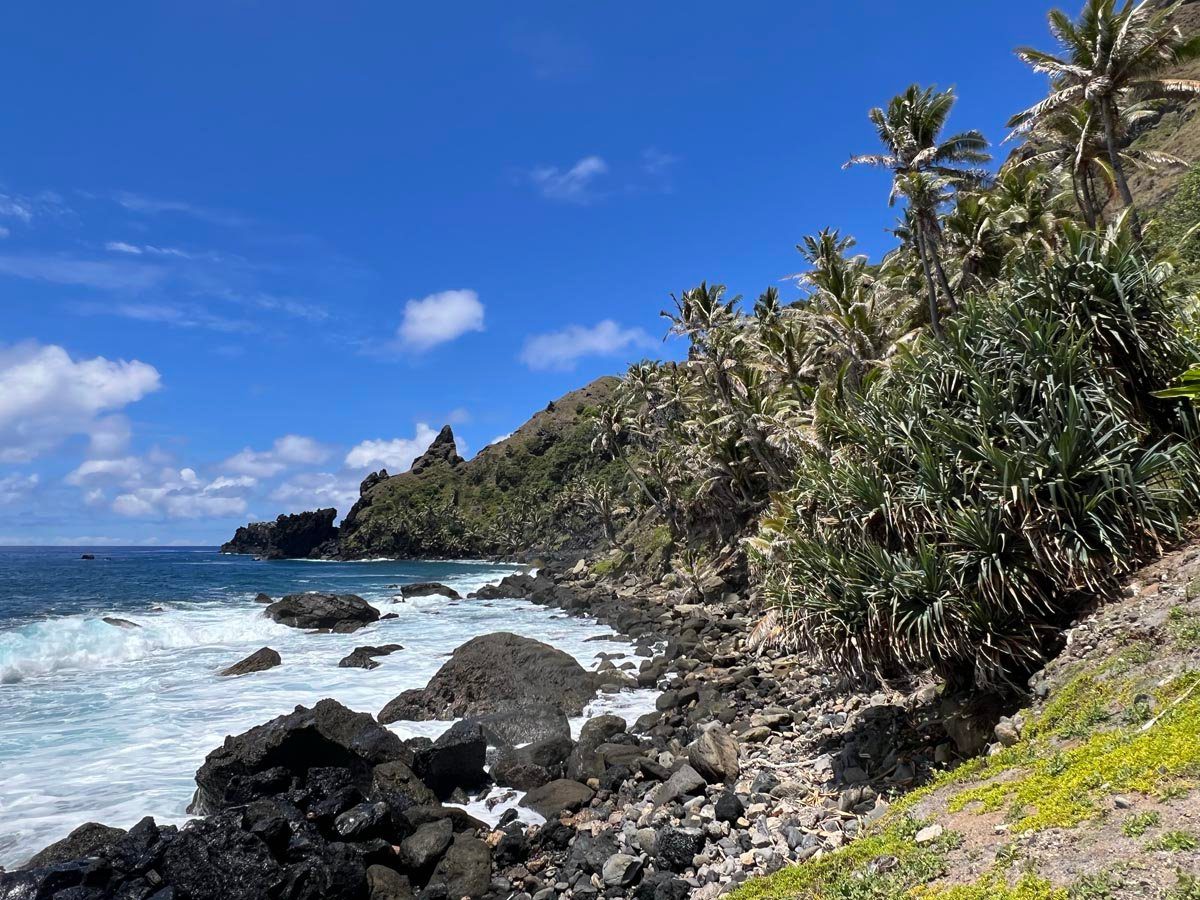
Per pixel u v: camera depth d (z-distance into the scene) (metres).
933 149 28.33
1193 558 8.66
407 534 161.38
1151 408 10.76
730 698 18.73
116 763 14.35
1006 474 9.60
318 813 10.69
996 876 4.76
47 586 56.59
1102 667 7.74
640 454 83.62
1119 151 29.75
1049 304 11.09
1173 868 4.01
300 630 35.28
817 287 35.28
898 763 10.77
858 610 10.47
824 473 12.48
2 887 8.43
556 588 56.50
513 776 13.76
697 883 9.09
